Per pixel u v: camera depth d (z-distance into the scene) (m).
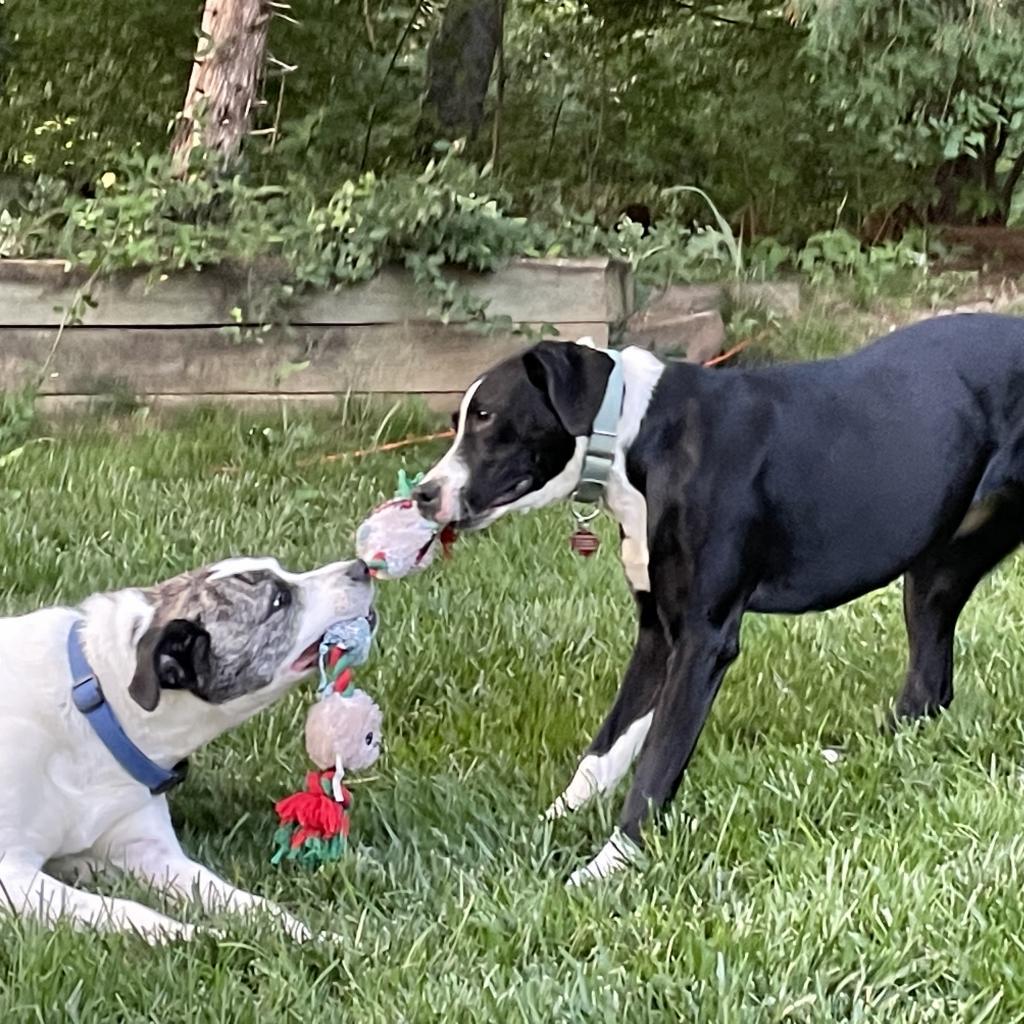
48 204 5.30
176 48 6.51
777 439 2.76
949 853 2.67
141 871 2.64
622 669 3.27
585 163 7.55
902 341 2.92
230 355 4.71
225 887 2.60
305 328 4.72
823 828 2.77
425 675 3.21
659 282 5.34
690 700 2.73
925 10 5.70
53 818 2.60
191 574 2.68
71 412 4.62
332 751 2.64
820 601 2.83
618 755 2.85
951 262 6.68
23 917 2.48
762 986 2.42
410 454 4.44
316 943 2.49
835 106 6.36
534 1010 2.36
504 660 3.29
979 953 2.47
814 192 7.23
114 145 6.77
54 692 2.60
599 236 5.34
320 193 5.58
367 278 4.71
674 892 2.62
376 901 2.61
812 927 2.48
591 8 7.39
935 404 2.85
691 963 2.45
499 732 3.06
